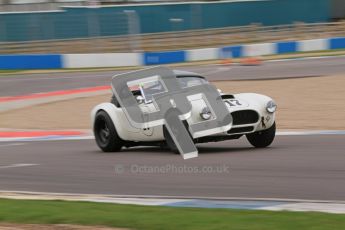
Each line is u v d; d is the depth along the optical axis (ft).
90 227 63.62
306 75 279.90
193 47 459.73
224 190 84.28
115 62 404.36
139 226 62.44
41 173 108.17
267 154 112.98
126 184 93.30
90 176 102.01
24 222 67.67
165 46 452.35
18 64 407.64
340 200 74.28
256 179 90.33
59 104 243.81
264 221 61.77
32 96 273.95
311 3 522.88
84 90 281.95
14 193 91.45
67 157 126.00
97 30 437.99
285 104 204.44
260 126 115.24
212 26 486.38
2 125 204.64
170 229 60.44
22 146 152.97
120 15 437.58
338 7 547.49
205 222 62.23
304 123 165.78
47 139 166.40
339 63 331.16
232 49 418.72
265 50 426.51
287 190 81.82
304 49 437.58
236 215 65.51
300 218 62.44
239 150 120.88
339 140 128.88
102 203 76.95
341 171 92.63
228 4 490.49
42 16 437.99
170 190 86.63
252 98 117.60
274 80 267.39
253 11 502.38
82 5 529.86
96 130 130.52
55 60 405.80
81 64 405.39
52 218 67.87
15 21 437.58
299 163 101.24
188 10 479.00
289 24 514.68
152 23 471.21
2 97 280.51
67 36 439.22
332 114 177.78
